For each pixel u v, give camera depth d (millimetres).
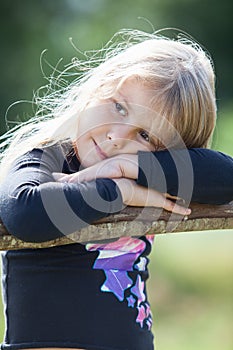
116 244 4043
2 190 3754
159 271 12906
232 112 22828
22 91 29328
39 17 31578
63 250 3967
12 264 4047
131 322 4035
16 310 4004
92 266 3990
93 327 3943
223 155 4121
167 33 33906
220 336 10172
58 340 3918
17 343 3975
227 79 33344
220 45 34219
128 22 33094
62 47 30922
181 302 11742
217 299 11781
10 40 30703
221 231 13984
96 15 32625
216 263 13086
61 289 3953
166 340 9992
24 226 3611
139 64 4059
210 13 34281
